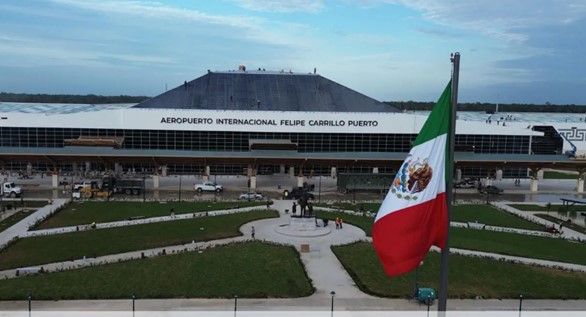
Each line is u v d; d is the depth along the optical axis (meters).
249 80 123.50
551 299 40.19
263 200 82.38
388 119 109.06
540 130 126.69
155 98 114.31
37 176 103.69
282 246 53.69
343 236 58.94
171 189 93.06
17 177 102.00
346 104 119.00
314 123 108.31
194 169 111.88
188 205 76.94
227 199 83.44
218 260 48.28
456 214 75.25
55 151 90.12
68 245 52.84
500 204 84.50
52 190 88.69
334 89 123.50
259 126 107.56
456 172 113.00
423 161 20.33
